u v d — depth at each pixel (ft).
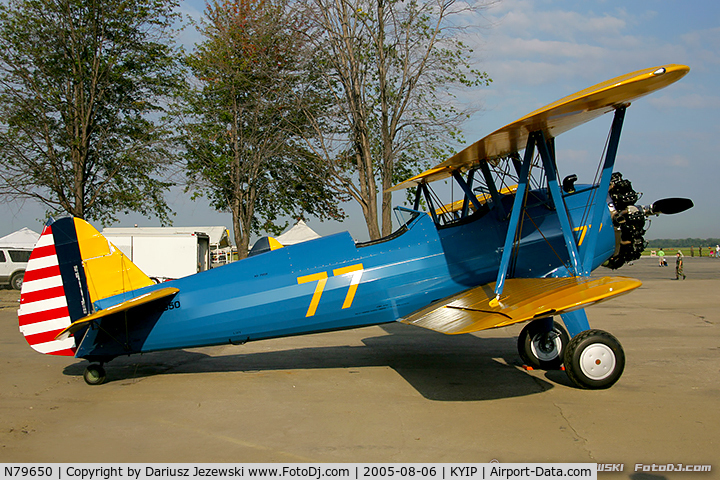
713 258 176.65
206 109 56.95
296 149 49.75
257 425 13.55
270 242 21.71
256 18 50.78
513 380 17.71
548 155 18.11
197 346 19.11
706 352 21.67
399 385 17.47
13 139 48.01
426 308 18.30
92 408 15.39
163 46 54.24
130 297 19.19
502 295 16.96
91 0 50.14
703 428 12.45
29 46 47.44
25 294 18.63
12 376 19.74
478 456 11.04
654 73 13.57
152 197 55.88
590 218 20.20
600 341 15.87
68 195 51.55
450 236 19.95
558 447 11.43
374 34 39.37
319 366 20.94
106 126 52.19
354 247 19.57
